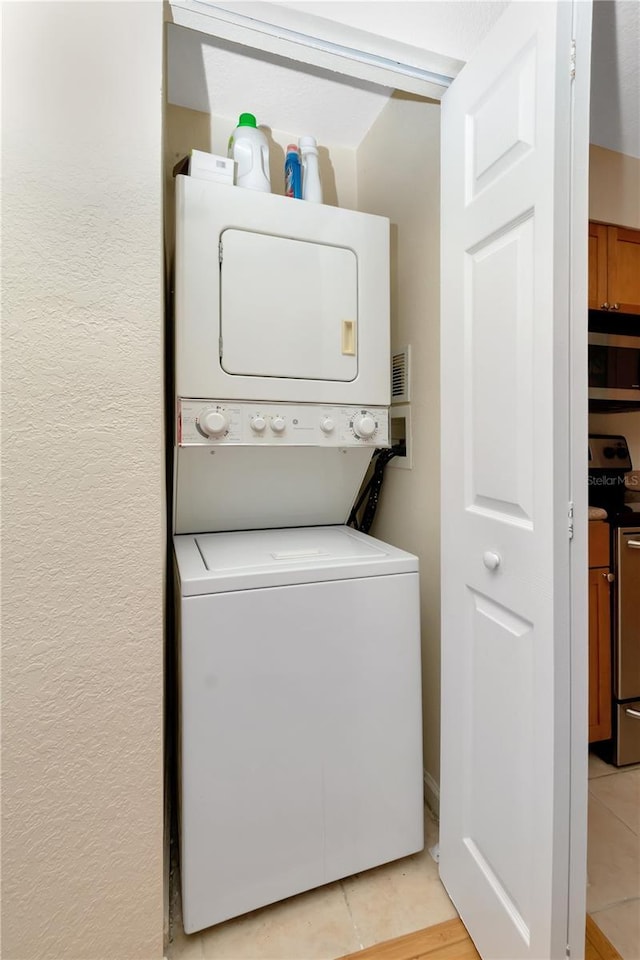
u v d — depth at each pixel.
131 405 1.06
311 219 1.63
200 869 1.25
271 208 1.57
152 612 1.09
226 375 1.52
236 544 1.67
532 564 1.01
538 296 0.98
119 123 1.03
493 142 1.13
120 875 1.08
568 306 0.95
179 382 1.47
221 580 1.26
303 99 1.96
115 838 1.08
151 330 1.07
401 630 1.47
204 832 1.25
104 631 1.05
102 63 1.02
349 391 1.69
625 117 1.42
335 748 1.39
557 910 0.96
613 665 1.71
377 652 1.44
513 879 1.09
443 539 1.39
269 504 1.86
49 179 0.99
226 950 1.26
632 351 1.59
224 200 1.51
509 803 1.11
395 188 1.96
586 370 0.95
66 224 1.00
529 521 1.03
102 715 1.06
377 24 1.28
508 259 1.08
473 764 1.26
